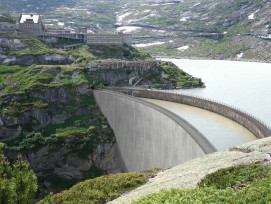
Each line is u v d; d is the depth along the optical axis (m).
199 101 135.88
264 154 54.66
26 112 186.00
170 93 155.25
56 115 189.75
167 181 58.25
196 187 47.53
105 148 170.25
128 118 148.62
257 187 39.06
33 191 39.75
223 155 62.38
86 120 183.75
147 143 125.12
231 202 37.22
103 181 66.75
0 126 182.50
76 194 64.31
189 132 90.00
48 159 173.00
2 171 38.91
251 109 186.25
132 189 62.78
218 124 107.44
